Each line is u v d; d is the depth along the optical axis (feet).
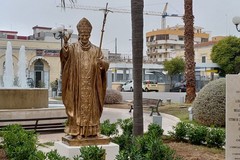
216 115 49.78
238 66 166.50
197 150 33.45
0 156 28.45
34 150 25.50
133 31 31.68
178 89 146.30
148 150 23.59
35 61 161.38
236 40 167.22
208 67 171.94
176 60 176.96
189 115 57.06
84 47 25.59
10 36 188.75
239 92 20.51
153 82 154.61
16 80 101.35
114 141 30.12
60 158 22.04
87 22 25.61
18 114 43.45
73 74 25.29
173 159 24.48
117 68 175.94
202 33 325.83
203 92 51.98
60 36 56.95
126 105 82.84
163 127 49.90
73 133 25.18
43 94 48.57
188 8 76.54
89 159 21.95
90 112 25.45
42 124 43.93
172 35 319.47
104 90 26.07
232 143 20.72
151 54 328.08
